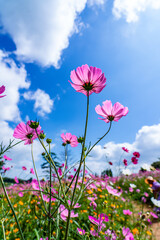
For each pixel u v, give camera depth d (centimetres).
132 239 48
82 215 71
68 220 21
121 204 119
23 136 31
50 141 30
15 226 60
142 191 170
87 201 84
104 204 55
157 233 80
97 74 28
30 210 68
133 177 238
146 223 84
